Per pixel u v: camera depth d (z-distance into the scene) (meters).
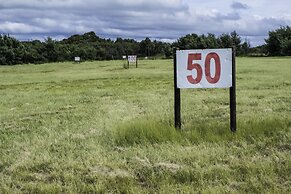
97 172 5.57
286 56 85.94
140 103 14.41
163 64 57.53
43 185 5.09
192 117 10.38
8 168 5.97
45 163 6.04
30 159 6.36
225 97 15.40
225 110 11.77
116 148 6.99
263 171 5.29
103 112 12.23
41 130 9.17
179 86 7.93
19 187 5.16
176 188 4.86
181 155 6.15
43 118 11.41
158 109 12.26
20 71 54.09
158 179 5.20
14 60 85.50
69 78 34.44
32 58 88.69
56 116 11.70
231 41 99.12
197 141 7.14
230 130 7.64
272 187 4.77
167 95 17.47
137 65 55.06
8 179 5.38
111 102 15.33
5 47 84.62
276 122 8.16
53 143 7.54
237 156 6.22
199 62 7.75
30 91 23.09
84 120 10.55
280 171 5.28
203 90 18.95
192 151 6.39
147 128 7.70
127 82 28.12
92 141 7.52
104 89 22.38
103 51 103.94
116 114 11.48
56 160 6.20
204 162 5.84
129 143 7.23
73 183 5.16
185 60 7.85
